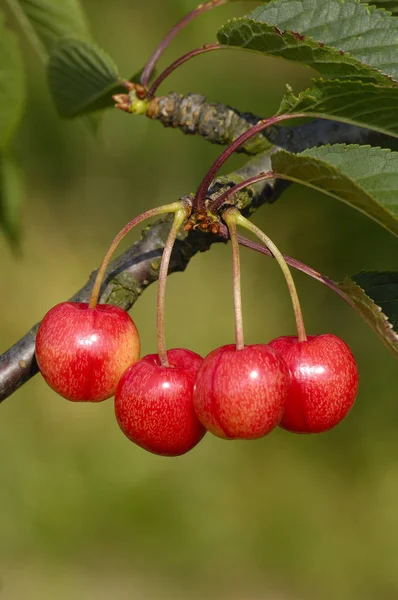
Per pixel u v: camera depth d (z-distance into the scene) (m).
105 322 2.70
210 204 2.79
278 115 2.80
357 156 2.56
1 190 4.65
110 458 8.97
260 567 8.23
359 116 2.77
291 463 8.82
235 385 2.48
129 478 8.80
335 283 2.79
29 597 7.82
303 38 2.66
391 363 8.02
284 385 2.53
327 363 2.66
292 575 8.14
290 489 8.64
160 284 2.68
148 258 3.23
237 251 2.69
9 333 9.89
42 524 8.41
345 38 2.79
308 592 7.96
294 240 7.57
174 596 7.88
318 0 2.82
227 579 8.15
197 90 8.87
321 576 8.06
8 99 4.04
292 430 2.74
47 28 4.28
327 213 7.27
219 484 8.80
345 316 8.05
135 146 9.79
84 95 3.89
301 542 8.30
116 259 3.27
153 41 8.78
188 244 3.24
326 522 8.35
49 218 10.27
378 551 8.04
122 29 8.70
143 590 7.93
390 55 2.75
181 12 7.20
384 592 7.84
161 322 2.67
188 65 8.96
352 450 8.55
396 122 2.75
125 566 8.26
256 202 3.39
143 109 3.60
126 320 2.74
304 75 8.72
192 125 3.60
